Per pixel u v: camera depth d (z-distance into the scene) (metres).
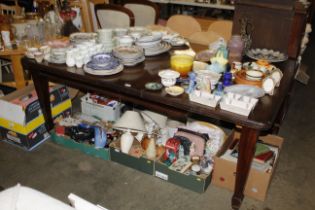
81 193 1.92
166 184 2.00
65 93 2.53
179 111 1.71
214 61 1.84
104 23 3.33
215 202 1.86
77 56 1.91
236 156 1.93
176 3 4.19
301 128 2.73
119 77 1.79
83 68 1.90
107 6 3.23
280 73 1.73
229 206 1.84
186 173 1.90
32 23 2.54
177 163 1.96
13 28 2.49
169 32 2.51
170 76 1.69
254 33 2.18
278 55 2.09
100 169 2.13
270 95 1.62
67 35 2.68
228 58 2.00
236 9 2.18
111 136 2.25
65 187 1.97
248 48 2.17
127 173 2.09
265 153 1.93
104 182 2.01
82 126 2.29
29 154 2.26
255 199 1.89
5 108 2.19
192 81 1.64
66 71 1.87
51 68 1.94
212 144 2.06
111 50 2.10
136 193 1.93
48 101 2.30
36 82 2.16
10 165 2.15
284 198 1.92
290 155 2.35
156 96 1.61
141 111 2.38
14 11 3.10
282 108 2.33
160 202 1.86
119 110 2.52
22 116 2.15
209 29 2.68
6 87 2.75
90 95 2.58
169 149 1.97
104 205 1.84
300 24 2.02
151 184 2.00
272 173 1.87
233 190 1.93
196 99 1.53
